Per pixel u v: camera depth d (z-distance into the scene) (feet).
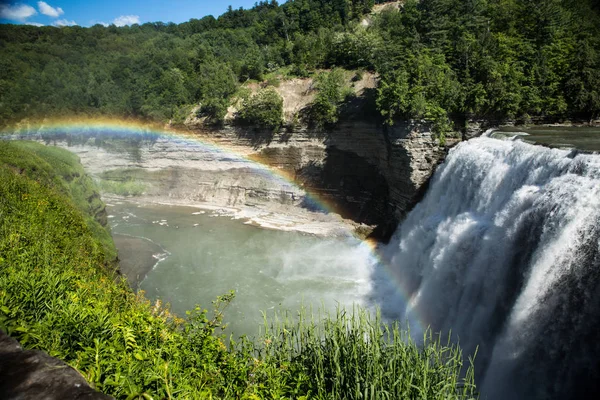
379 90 152.87
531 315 76.48
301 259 155.84
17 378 18.10
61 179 137.69
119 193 254.68
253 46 314.96
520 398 74.84
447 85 146.10
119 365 28.86
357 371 35.73
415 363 38.11
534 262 78.43
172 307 121.80
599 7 170.40
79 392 18.03
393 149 159.02
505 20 166.30
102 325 35.65
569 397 68.54
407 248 141.08
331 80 199.93
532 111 145.07
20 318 32.50
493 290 92.12
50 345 30.45
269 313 118.32
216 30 368.89
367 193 187.01
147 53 309.83
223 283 136.87
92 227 124.98
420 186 151.94
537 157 95.81
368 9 311.06
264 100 209.15
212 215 210.79
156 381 29.53
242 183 228.02
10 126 282.97
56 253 65.00
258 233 182.80
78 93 281.74
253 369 37.17
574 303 71.15
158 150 252.83
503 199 104.17
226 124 231.71
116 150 265.13
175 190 246.27
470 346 93.25
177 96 254.06
